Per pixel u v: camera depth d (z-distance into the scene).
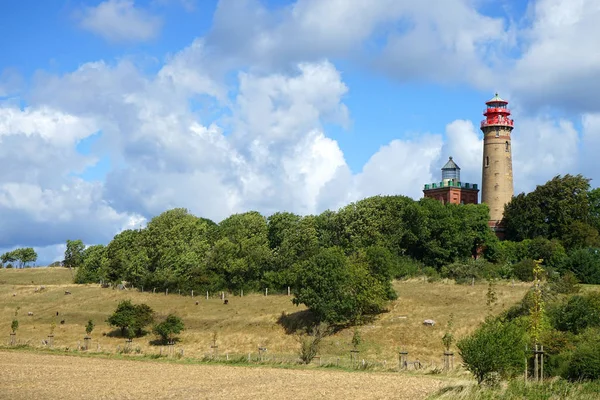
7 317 110.75
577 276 100.56
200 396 44.44
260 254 122.94
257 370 60.50
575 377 48.47
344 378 54.00
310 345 71.69
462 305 91.44
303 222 127.69
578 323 65.38
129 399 43.25
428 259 120.12
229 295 118.19
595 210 126.94
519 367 47.34
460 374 56.62
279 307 103.00
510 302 88.69
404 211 121.31
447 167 145.62
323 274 90.00
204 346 88.94
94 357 73.38
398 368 63.19
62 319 107.00
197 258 127.25
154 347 88.31
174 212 140.75
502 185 130.00
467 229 120.38
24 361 66.88
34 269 172.38
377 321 90.62
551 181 123.19
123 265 132.75
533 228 122.06
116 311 97.62
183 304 112.94
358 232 119.62
